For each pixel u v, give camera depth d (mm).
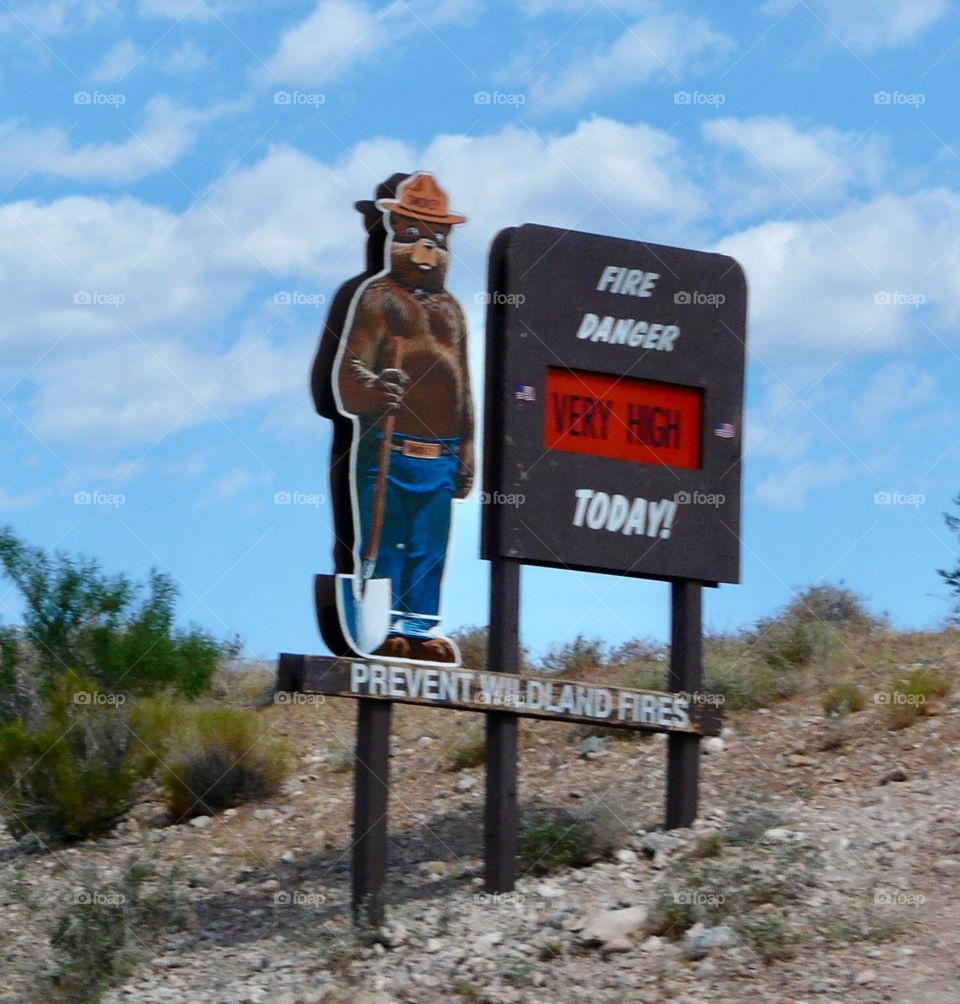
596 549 16203
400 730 22812
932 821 14977
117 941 15203
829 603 24375
